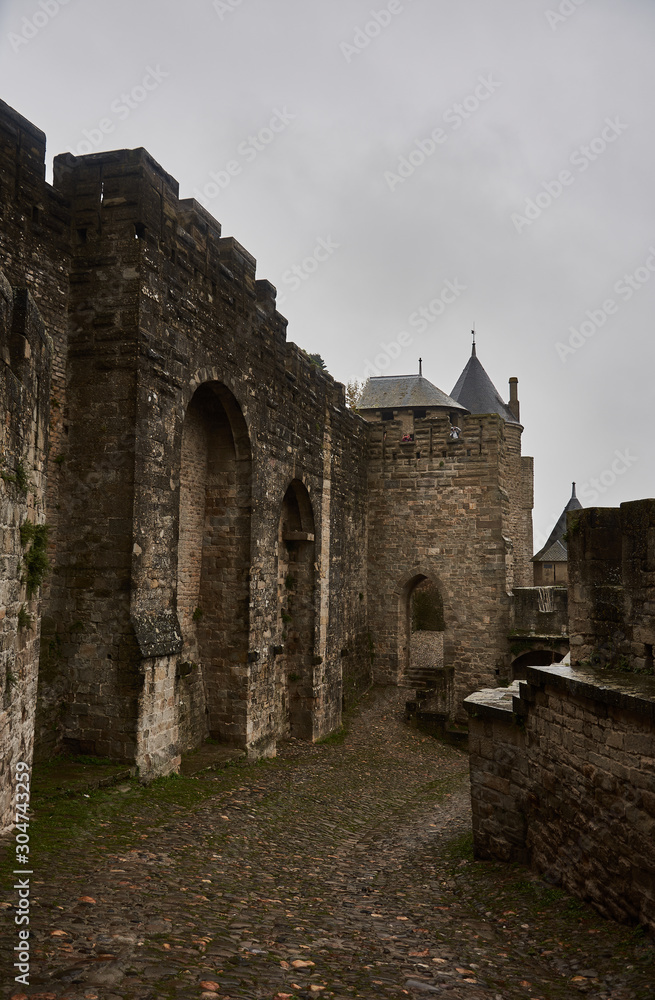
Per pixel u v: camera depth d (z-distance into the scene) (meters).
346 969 4.92
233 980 4.30
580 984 5.06
